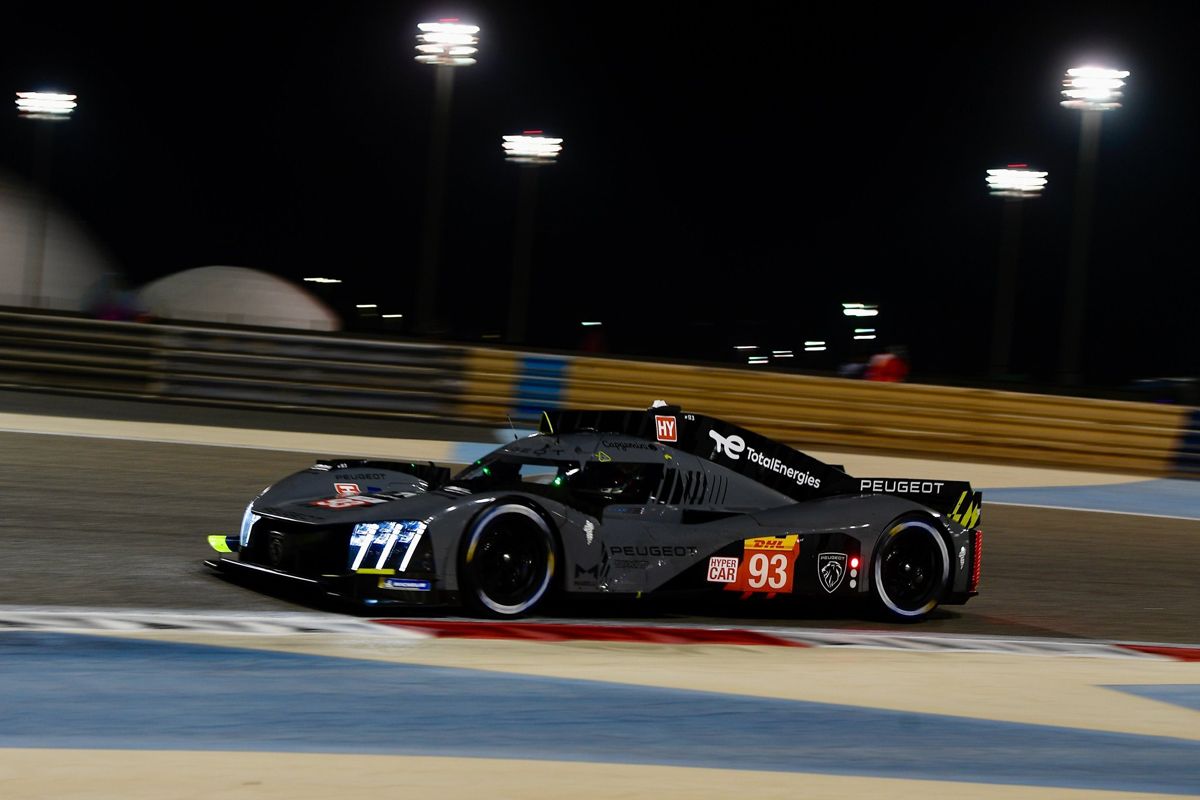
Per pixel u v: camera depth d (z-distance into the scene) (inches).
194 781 353.7
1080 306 2037.4
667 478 670.5
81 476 966.4
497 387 1612.9
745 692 515.8
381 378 1608.0
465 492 628.4
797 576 677.9
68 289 3390.7
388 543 593.0
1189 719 535.2
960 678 577.6
